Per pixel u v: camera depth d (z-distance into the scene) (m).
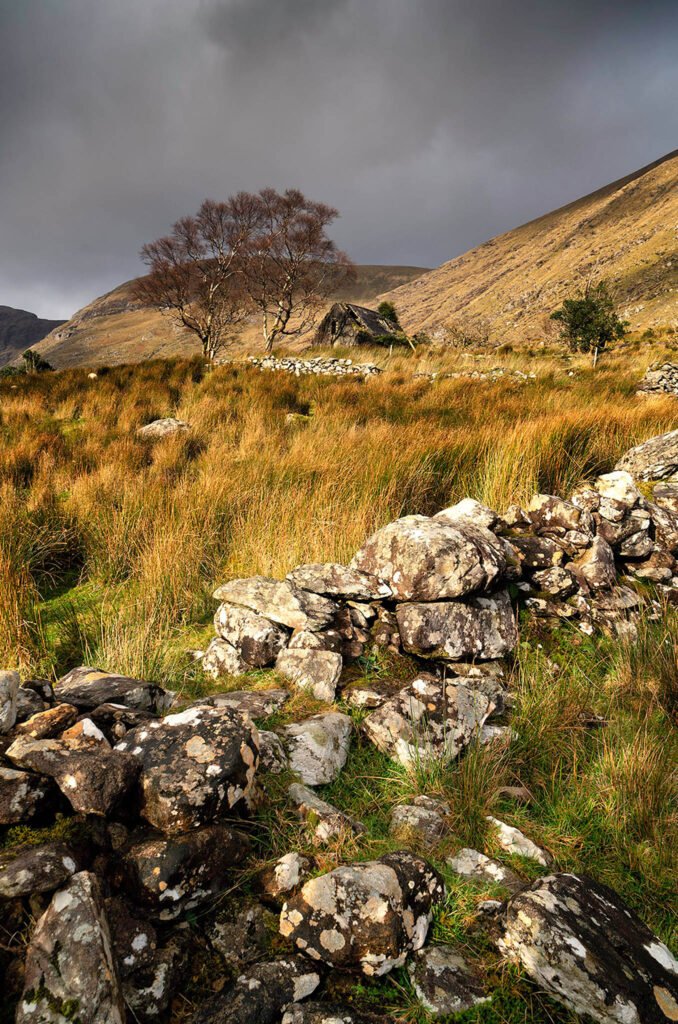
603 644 4.15
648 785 2.71
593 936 1.87
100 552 5.47
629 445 7.55
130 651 3.66
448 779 2.79
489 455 6.62
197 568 4.92
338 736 2.90
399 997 1.78
